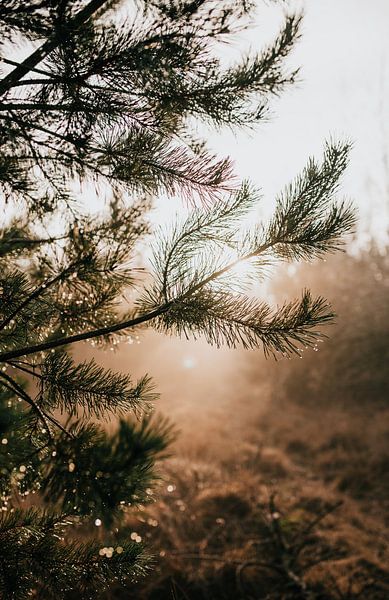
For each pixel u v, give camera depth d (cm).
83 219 157
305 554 495
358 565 492
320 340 143
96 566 154
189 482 605
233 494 601
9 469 131
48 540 150
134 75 134
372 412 1155
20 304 149
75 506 131
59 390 147
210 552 467
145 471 166
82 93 138
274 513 487
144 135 147
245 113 151
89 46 128
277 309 147
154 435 211
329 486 734
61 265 148
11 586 140
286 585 415
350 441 918
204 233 148
